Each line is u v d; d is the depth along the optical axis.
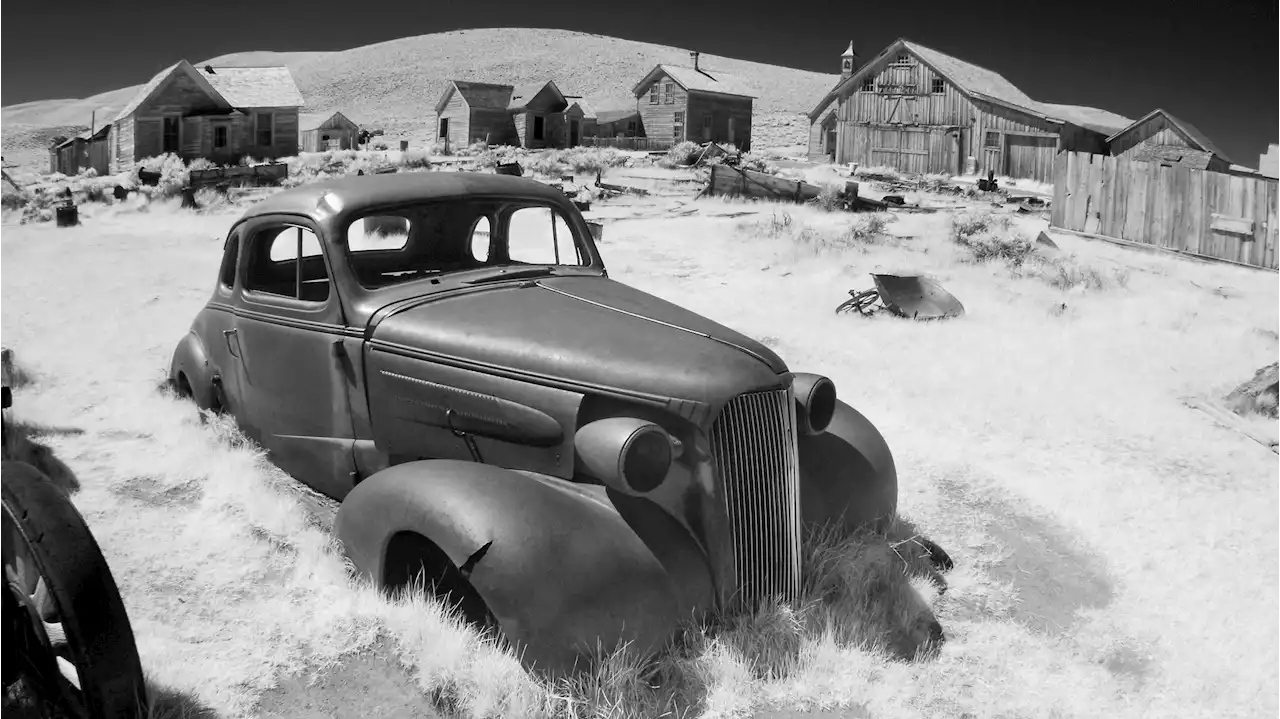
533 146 64.19
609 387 3.97
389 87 191.88
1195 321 12.05
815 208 23.97
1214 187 18.58
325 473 5.12
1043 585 5.12
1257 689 4.20
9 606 3.09
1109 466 6.93
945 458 6.89
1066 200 21.23
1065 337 10.84
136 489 5.35
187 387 6.96
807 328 10.85
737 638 4.00
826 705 3.81
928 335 10.70
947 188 35.03
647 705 3.61
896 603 4.62
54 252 16.16
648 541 3.84
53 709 3.05
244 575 4.39
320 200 4.97
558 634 3.57
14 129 139.50
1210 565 5.43
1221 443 7.55
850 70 60.41
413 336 4.51
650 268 14.69
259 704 3.48
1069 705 3.99
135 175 37.25
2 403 4.43
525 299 4.74
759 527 4.15
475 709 3.51
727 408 3.99
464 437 4.34
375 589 4.12
